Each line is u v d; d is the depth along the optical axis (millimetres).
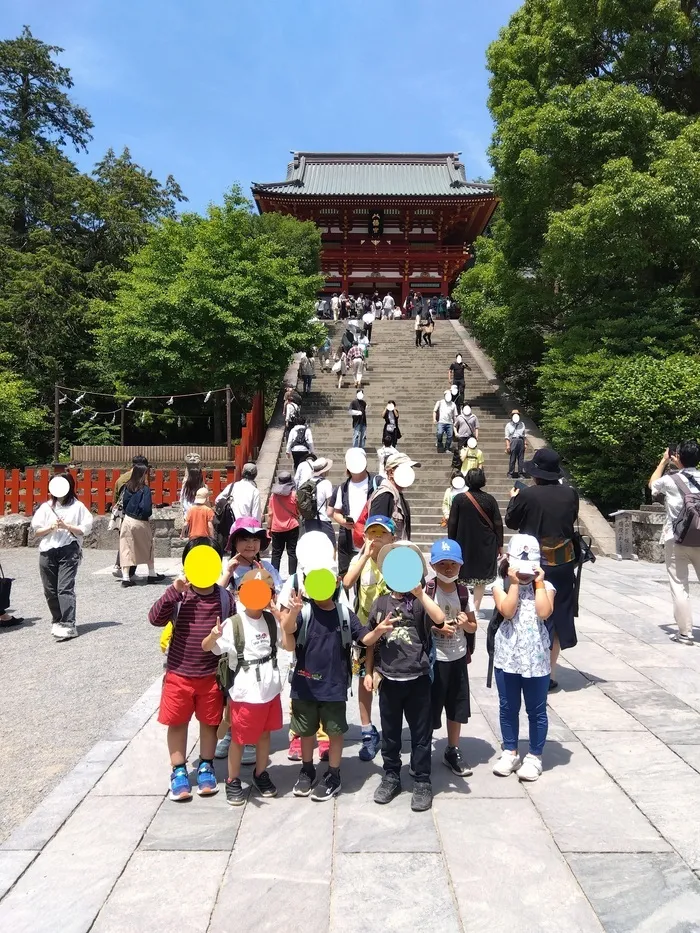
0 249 24516
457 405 19094
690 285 16406
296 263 22047
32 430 22125
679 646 6484
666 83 16547
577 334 15734
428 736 3572
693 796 3623
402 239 39594
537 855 3070
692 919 2641
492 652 4043
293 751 4191
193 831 3299
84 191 26312
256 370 19172
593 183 15875
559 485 5246
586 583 9781
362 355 22406
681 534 6352
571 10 15898
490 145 18203
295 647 3617
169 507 12914
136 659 6305
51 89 31156
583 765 3992
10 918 2668
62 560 7027
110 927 2609
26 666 6109
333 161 42688
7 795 3758
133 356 18922
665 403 12758
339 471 15320
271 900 2760
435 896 2781
